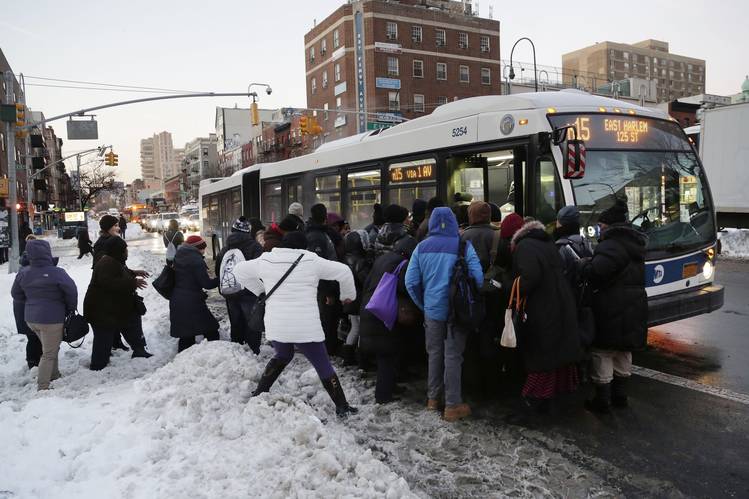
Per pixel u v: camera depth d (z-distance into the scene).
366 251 6.60
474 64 56.16
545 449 4.47
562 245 5.19
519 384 6.04
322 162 11.20
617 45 135.88
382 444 4.57
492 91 57.22
